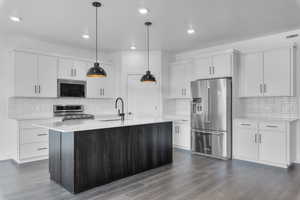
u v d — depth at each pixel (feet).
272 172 11.47
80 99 17.70
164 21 11.60
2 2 9.29
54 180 10.11
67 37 14.60
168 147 13.20
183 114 19.43
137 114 18.38
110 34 13.93
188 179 10.48
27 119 13.33
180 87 18.31
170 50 18.52
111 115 18.10
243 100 15.51
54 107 16.10
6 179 10.41
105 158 9.89
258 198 8.39
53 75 15.17
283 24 12.15
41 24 12.05
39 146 13.82
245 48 15.51
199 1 9.24
